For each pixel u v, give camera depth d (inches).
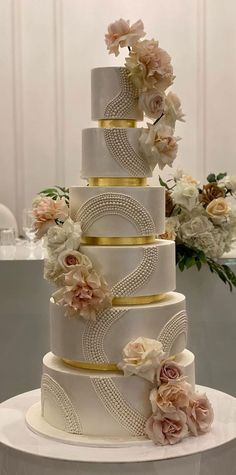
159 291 75.4
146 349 70.9
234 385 114.4
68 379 73.5
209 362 113.7
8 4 201.5
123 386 72.1
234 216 109.0
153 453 68.0
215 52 208.2
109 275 73.2
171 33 207.3
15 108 204.4
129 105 74.5
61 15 203.0
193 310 112.3
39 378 112.6
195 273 111.4
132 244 75.6
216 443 70.5
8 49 202.7
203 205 111.0
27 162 205.9
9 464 70.9
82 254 71.9
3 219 172.6
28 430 75.8
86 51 204.8
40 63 203.9
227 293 112.3
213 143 210.5
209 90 209.2
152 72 71.9
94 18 204.2
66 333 74.4
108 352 72.7
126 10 205.2
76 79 205.3
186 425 71.7
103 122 76.4
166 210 110.0
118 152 74.5
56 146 206.4
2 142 204.7
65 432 73.9
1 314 110.7
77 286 70.3
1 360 111.7
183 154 210.8
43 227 76.6
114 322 72.2
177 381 71.9
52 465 67.1
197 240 108.3
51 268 72.6
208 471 69.3
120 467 65.7
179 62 208.2
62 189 105.3
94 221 74.6
